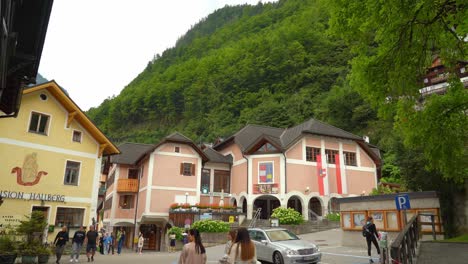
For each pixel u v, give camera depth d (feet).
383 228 58.29
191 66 357.41
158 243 113.39
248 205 111.86
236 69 299.99
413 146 31.94
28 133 72.02
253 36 380.58
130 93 383.45
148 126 344.49
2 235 55.16
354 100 202.80
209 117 283.79
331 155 118.32
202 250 22.47
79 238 56.90
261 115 233.35
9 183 67.82
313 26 297.74
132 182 118.93
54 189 73.82
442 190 55.62
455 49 28.50
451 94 30.55
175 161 113.50
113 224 115.96
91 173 80.38
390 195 58.34
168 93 340.18
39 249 52.37
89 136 81.97
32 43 36.27
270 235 47.62
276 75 269.44
